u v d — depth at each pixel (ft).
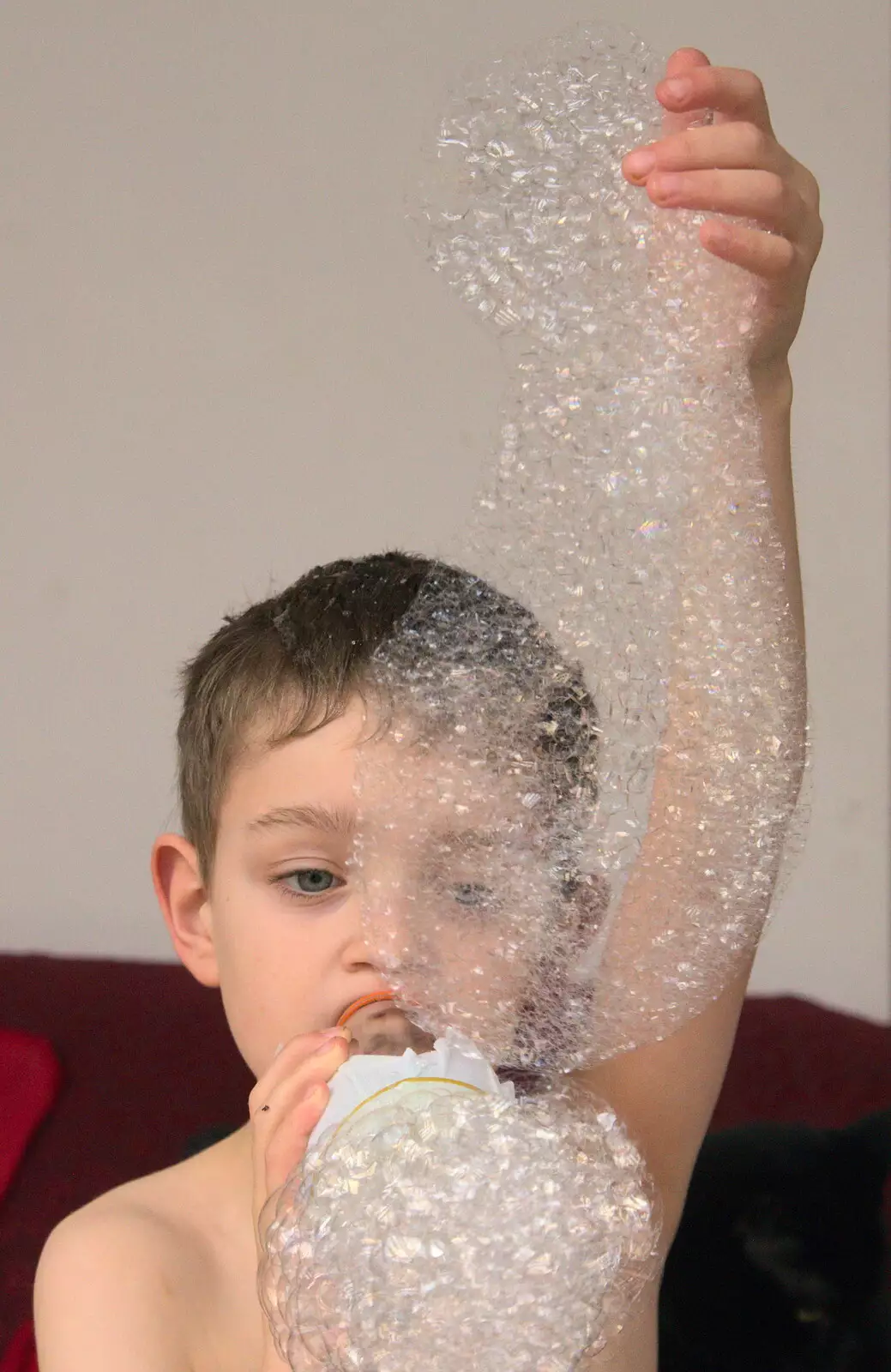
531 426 2.09
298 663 2.57
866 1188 3.66
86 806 5.73
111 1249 2.64
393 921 2.09
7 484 5.66
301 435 5.68
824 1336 3.51
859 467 5.85
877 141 5.72
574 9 5.58
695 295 2.16
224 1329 2.64
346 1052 2.15
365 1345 1.58
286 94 5.59
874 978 5.96
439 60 5.58
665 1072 2.61
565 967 2.10
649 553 2.09
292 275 5.65
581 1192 1.71
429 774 2.08
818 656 5.90
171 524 5.69
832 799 5.94
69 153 5.57
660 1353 3.52
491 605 2.10
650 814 2.13
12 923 5.72
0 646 5.70
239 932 2.55
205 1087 4.54
